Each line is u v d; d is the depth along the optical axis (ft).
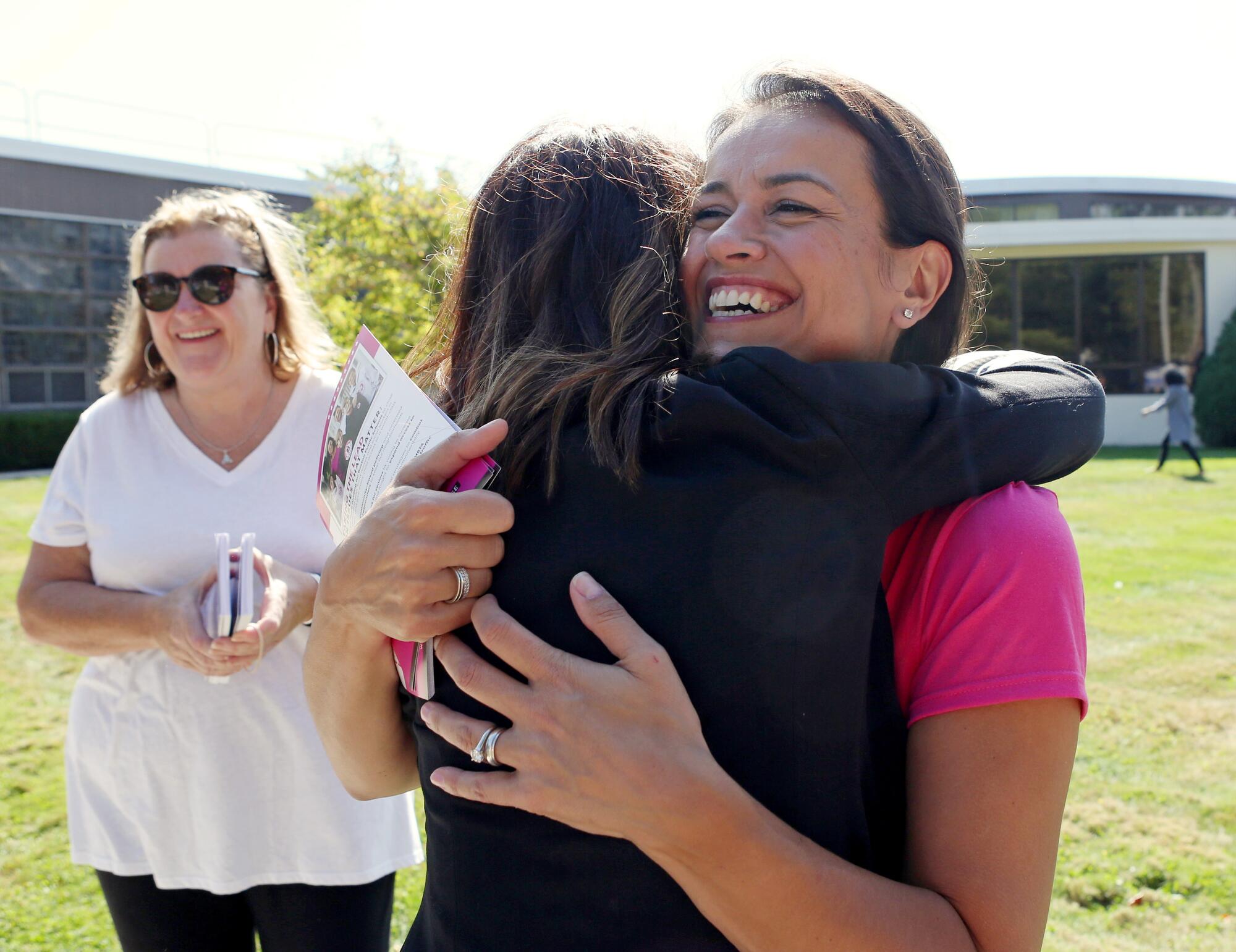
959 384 3.31
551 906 3.01
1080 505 36.09
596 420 3.07
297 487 7.22
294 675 6.62
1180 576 23.94
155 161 71.00
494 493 3.13
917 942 2.85
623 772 2.81
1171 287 63.00
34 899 10.69
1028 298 64.28
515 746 2.98
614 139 3.78
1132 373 63.67
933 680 3.13
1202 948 9.23
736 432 2.98
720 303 3.83
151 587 7.05
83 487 7.24
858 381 3.12
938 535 3.24
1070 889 10.27
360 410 3.72
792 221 3.67
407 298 23.89
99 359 70.44
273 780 6.54
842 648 2.95
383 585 3.19
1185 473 46.03
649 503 2.99
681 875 2.84
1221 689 15.80
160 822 6.57
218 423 7.27
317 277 24.52
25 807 12.96
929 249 3.87
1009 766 2.98
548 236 3.50
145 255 7.27
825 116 3.70
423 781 3.61
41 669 19.04
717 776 2.81
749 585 2.90
